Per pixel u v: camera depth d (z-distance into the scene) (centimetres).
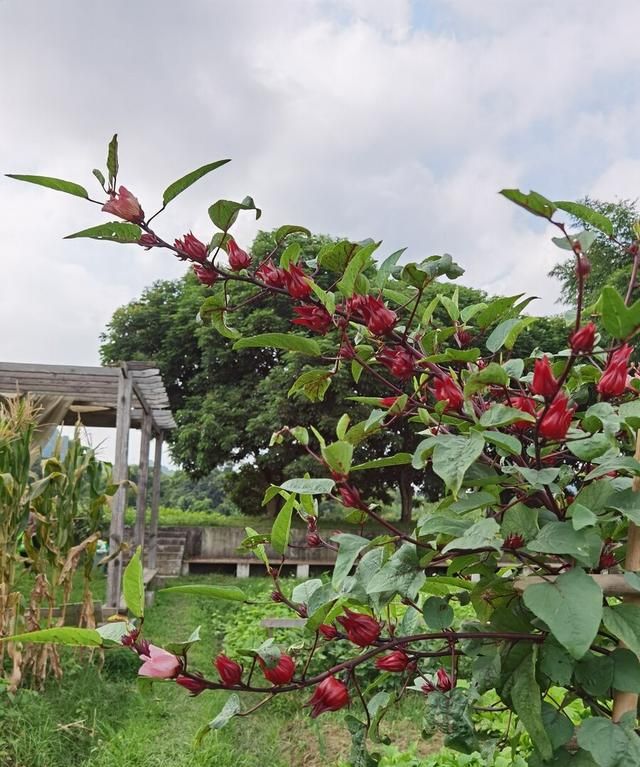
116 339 2253
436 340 160
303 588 156
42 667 530
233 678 116
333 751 482
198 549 1645
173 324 2197
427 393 166
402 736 496
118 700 533
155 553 1381
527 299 163
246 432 1916
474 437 112
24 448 540
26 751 411
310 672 570
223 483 2295
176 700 555
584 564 117
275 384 1838
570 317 166
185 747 443
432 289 190
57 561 574
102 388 862
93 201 134
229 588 127
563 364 157
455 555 128
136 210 133
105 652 601
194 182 132
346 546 132
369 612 157
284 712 551
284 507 134
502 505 132
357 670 557
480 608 145
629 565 123
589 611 99
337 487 128
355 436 146
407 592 124
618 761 105
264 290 145
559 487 139
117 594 775
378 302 134
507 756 317
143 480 1130
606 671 120
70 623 673
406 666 137
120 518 786
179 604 1041
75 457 597
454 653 143
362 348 151
